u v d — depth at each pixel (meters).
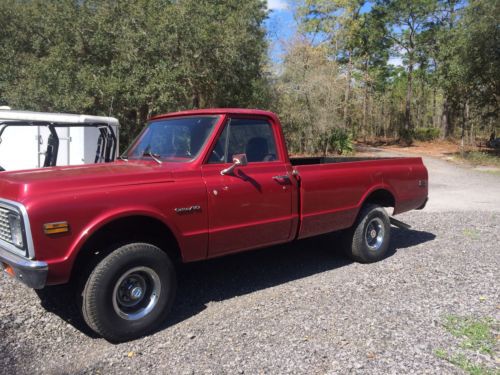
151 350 3.73
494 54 23.58
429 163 24.81
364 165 6.02
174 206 4.09
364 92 42.97
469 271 5.74
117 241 4.01
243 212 4.61
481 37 23.12
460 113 42.53
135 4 16.16
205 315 4.41
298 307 4.57
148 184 4.02
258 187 4.73
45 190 3.57
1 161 9.74
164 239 4.37
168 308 4.15
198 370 3.39
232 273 5.69
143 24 16.09
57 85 15.27
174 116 5.15
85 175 3.85
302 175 5.19
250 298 4.84
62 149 8.97
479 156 26.55
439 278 5.46
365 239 6.06
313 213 5.30
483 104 27.28
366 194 5.97
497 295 4.89
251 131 4.91
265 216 4.82
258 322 4.22
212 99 18.91
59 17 16.05
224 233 4.47
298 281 5.39
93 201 3.67
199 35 15.62
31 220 3.42
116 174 3.95
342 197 5.64
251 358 3.56
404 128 44.88
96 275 3.70
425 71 45.00
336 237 6.32
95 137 8.98
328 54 30.64
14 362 3.52
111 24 16.02
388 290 5.04
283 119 24.50
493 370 3.38
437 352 3.64
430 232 8.07
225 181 4.49
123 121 16.81
